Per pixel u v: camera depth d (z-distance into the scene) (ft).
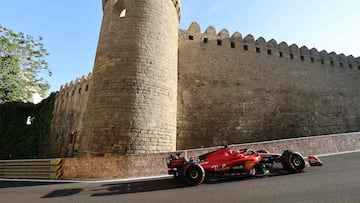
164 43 37.93
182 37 57.41
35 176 29.27
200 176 19.04
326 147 37.96
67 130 73.00
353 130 65.51
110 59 34.71
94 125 31.68
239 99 56.65
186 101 52.08
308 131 59.93
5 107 78.38
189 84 53.78
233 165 20.63
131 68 33.22
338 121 64.90
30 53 79.66
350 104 69.26
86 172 27.27
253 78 60.23
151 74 34.32
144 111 31.86
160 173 28.50
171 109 36.22
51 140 79.30
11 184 25.35
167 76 36.78
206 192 15.93
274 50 66.08
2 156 74.13
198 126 50.83
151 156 28.89
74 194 18.24
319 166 23.53
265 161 22.66
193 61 56.13
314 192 13.89
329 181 16.51
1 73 70.13
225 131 52.37
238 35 63.72
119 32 36.06
